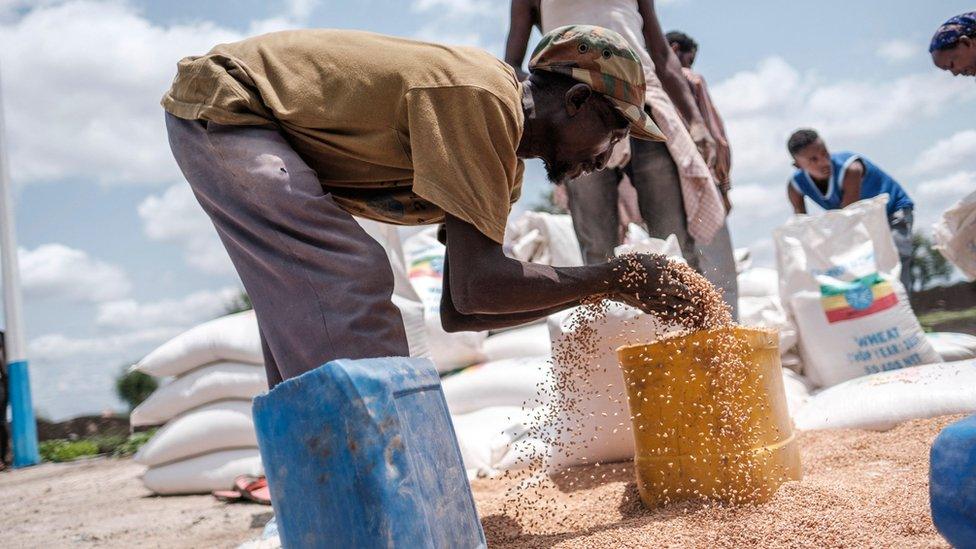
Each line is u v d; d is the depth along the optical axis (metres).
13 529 4.52
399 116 2.23
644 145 4.04
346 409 1.67
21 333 9.41
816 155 6.19
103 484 6.30
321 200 2.22
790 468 2.70
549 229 6.18
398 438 1.72
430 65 2.22
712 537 2.29
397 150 2.27
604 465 3.49
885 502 2.49
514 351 5.34
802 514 2.39
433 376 2.07
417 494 1.73
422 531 1.72
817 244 5.08
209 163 2.29
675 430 2.62
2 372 9.40
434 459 1.92
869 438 3.62
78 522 4.55
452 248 2.18
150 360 5.16
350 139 2.28
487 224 2.16
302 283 2.18
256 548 2.69
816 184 6.41
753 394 2.60
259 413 1.79
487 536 2.63
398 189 2.52
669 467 2.63
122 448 8.94
